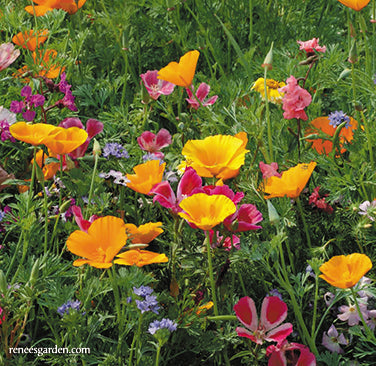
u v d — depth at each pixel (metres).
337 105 1.76
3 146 1.62
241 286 1.46
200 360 1.42
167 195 1.38
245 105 1.71
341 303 1.45
